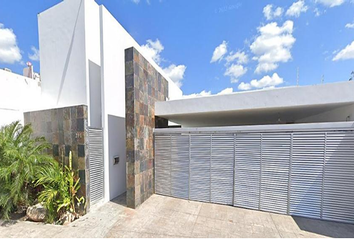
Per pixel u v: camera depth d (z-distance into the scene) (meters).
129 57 5.66
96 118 6.50
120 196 6.74
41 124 6.09
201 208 5.58
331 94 4.88
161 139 6.96
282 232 4.16
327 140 4.75
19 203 5.01
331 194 4.72
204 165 6.18
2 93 6.10
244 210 5.44
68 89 6.41
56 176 4.77
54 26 6.74
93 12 6.40
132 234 4.04
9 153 4.55
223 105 6.18
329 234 4.09
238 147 5.72
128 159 5.63
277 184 5.23
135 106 5.65
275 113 7.20
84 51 6.09
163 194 6.82
